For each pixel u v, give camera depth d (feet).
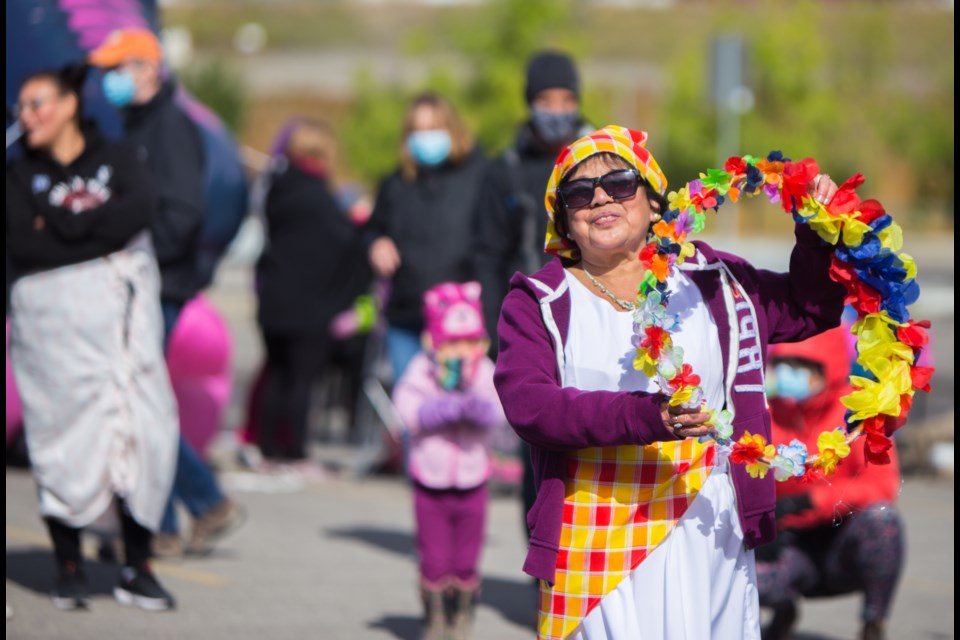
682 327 25.05
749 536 25.27
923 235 308.81
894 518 37.93
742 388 25.59
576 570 24.82
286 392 71.00
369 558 52.85
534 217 43.93
